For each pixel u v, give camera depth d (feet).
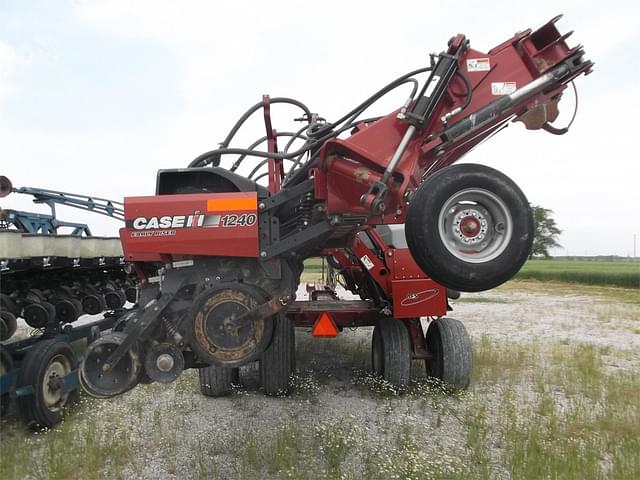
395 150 12.38
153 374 12.23
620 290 81.82
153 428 15.29
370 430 15.16
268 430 15.19
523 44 12.77
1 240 15.48
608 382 19.36
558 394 18.54
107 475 12.39
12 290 20.75
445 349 18.72
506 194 11.11
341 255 22.72
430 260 10.92
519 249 11.10
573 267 162.91
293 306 20.10
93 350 12.20
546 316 41.83
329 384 20.24
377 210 11.52
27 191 23.49
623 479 11.63
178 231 12.57
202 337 12.10
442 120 12.32
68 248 20.17
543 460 12.36
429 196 10.93
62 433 14.67
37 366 15.24
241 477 12.17
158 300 12.80
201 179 13.79
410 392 18.94
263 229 12.89
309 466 12.57
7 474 12.30
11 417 16.43
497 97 12.67
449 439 14.44
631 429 14.69
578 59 12.64
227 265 13.03
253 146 17.19
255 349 12.12
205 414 16.76
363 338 29.30
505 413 16.10
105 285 27.71
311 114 16.55
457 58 12.26
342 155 12.49
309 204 14.25
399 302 18.66
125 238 12.65
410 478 11.76
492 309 47.75
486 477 11.76
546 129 13.88
